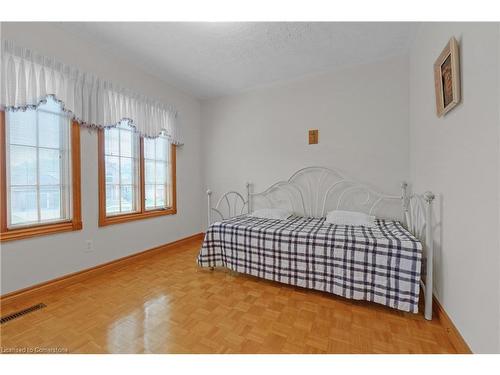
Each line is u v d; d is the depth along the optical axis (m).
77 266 2.22
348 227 2.27
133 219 2.75
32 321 1.59
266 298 1.92
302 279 2.00
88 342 1.38
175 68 2.80
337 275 1.86
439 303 1.63
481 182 1.10
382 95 2.62
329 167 2.90
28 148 1.94
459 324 1.33
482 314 1.10
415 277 1.61
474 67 1.15
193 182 3.72
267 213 2.85
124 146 2.75
